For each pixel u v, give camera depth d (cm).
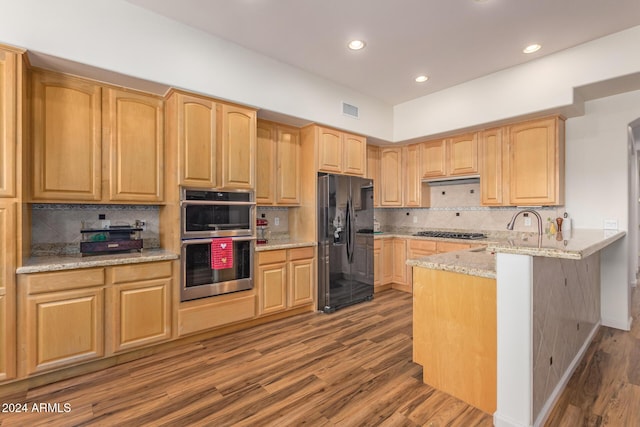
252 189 328
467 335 201
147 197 286
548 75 326
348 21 267
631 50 277
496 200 393
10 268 206
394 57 330
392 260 490
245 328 328
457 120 403
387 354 268
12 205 207
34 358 213
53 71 241
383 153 511
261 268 335
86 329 232
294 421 183
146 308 261
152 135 288
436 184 496
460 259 226
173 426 179
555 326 204
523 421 169
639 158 625
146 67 257
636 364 249
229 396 208
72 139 249
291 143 394
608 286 336
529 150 366
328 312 377
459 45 305
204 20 269
